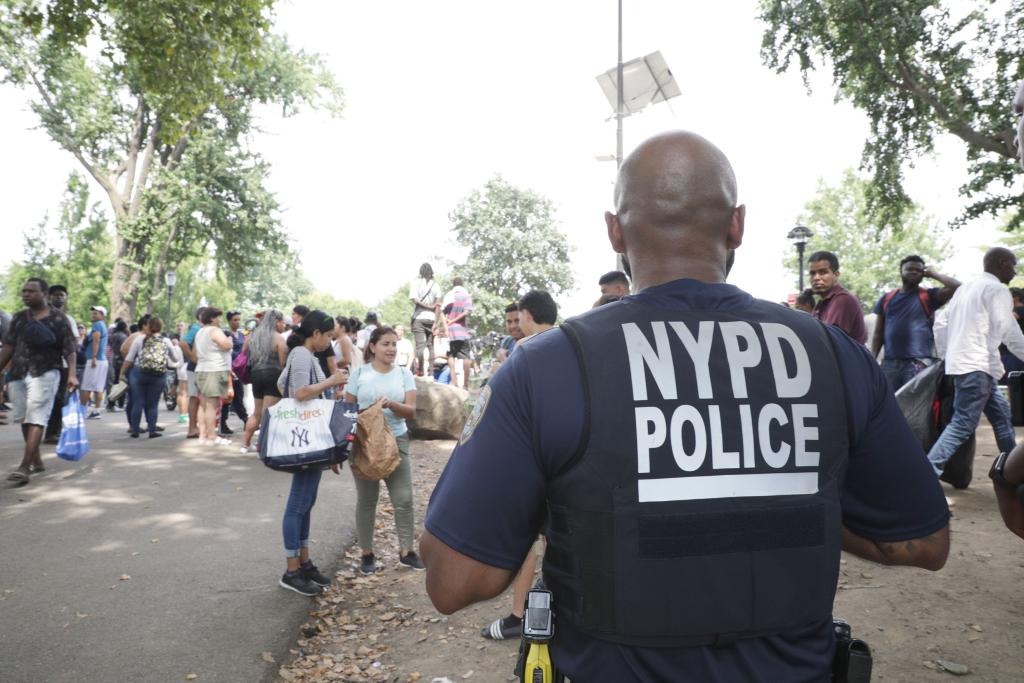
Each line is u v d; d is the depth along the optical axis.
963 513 5.68
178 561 5.19
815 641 1.20
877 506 1.31
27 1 12.35
